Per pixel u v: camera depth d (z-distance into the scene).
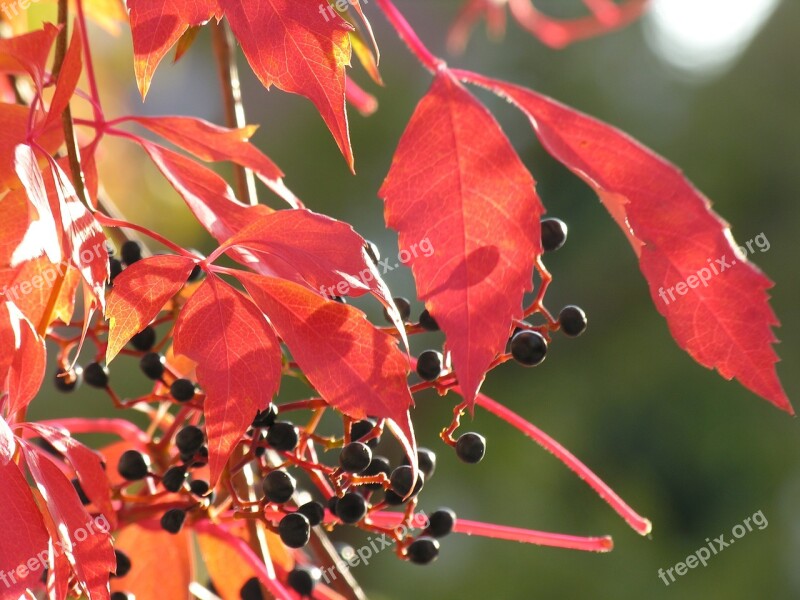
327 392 0.67
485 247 0.70
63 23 0.71
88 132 0.88
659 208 0.73
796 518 2.41
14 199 0.70
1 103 0.69
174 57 0.73
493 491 2.38
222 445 0.67
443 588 2.35
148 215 1.49
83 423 0.77
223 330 0.67
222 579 0.76
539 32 1.28
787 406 0.72
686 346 0.73
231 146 0.73
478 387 0.68
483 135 0.70
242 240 0.67
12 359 0.68
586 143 0.74
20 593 0.64
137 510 0.72
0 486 0.65
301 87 0.67
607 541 0.74
